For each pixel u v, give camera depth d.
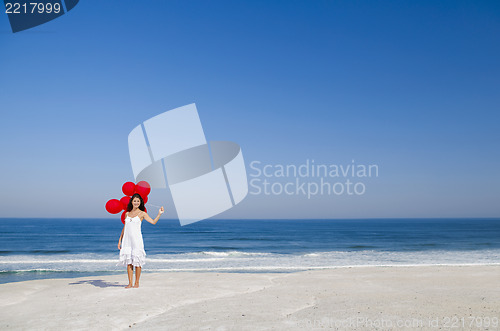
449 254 25.28
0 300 6.43
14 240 46.50
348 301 6.31
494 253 26.17
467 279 9.15
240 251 31.83
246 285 8.24
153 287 7.62
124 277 9.80
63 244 39.41
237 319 4.92
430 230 89.25
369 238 55.09
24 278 13.47
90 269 15.94
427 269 11.99
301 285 8.34
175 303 6.11
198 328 4.46
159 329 4.45
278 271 15.04
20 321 4.88
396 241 47.03
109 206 7.47
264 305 5.93
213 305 5.90
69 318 5.03
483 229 95.12
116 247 35.09
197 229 91.62
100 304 5.91
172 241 46.66
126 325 4.72
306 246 38.25
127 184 7.41
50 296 6.64
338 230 89.62
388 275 10.22
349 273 10.87
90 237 53.44
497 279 9.11
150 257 24.41
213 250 33.12
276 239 52.16
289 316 5.12
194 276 9.88
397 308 5.68
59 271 15.17
